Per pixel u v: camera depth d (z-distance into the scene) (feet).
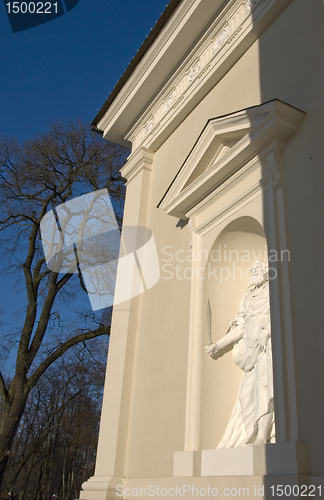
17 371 53.93
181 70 33.91
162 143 35.91
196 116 31.37
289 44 22.77
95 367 61.36
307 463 14.97
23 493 78.74
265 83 23.85
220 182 24.56
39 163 59.52
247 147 21.53
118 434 27.45
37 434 81.25
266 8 24.84
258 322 21.20
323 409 15.02
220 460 19.33
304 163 19.15
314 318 16.46
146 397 27.12
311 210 18.08
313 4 21.79
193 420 21.99
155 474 23.79
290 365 16.62
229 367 23.52
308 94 20.22
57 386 75.00
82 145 60.23
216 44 30.50
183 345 25.07
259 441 18.13
